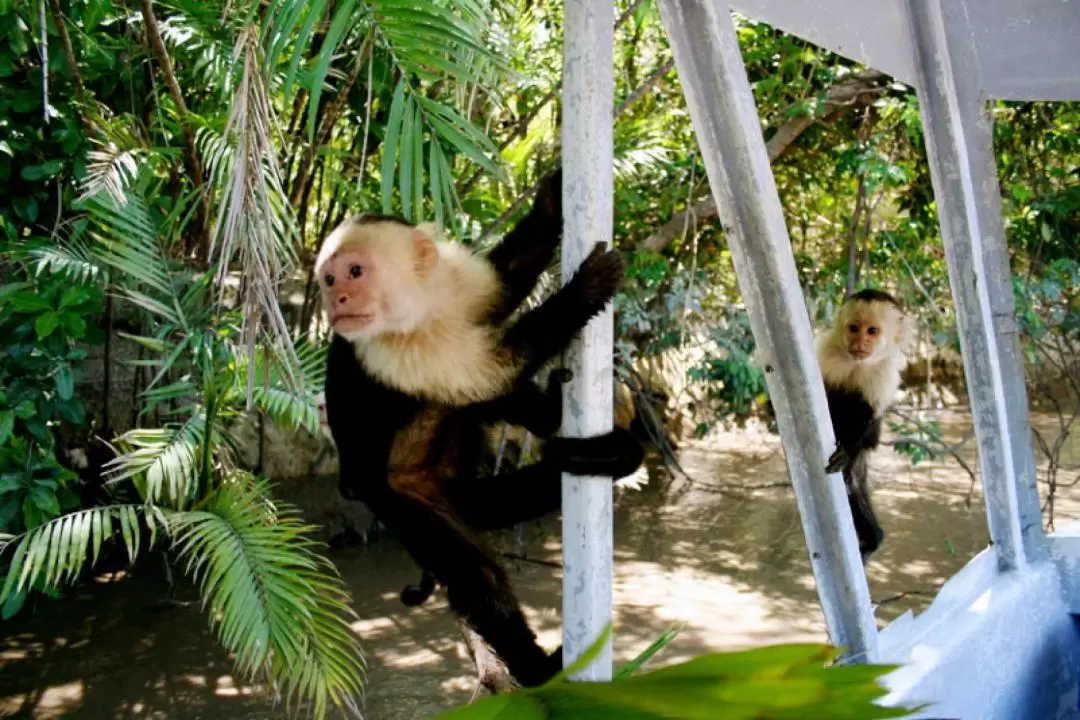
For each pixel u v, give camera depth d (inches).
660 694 20.9
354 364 142.3
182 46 298.7
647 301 422.3
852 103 387.5
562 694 21.2
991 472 157.1
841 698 20.9
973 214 150.5
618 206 406.0
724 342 375.2
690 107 103.3
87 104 283.4
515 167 303.9
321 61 110.3
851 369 256.4
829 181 415.5
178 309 242.4
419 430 150.9
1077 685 159.5
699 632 304.5
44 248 247.6
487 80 153.1
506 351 128.6
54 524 204.8
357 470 145.3
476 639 179.9
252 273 106.0
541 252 141.6
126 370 331.6
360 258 129.7
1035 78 151.8
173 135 290.7
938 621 138.9
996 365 154.4
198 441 232.2
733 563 367.2
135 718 249.0
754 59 399.5
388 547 379.2
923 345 583.2
